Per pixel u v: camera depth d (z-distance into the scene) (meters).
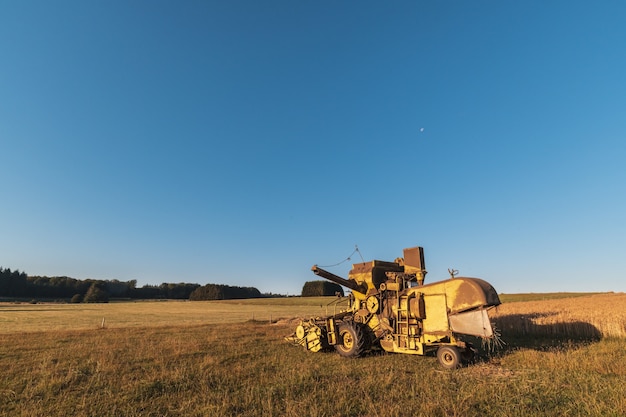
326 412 6.44
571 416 6.10
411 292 12.68
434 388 7.93
